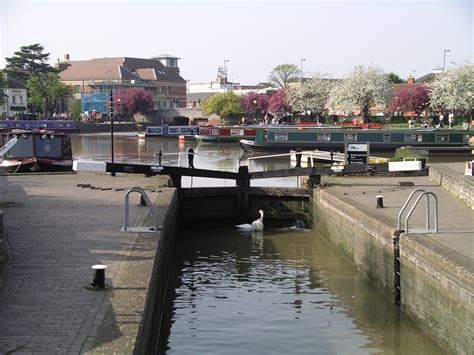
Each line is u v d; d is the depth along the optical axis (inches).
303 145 2369.6
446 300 488.1
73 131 4291.3
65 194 921.5
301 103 4397.1
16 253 534.9
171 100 6899.6
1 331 352.2
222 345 534.6
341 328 574.9
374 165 1047.6
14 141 847.7
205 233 1026.1
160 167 1048.2
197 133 3400.6
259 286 709.9
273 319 599.2
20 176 1190.3
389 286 642.8
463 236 605.3
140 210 765.3
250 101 5157.5
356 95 3865.7
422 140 2305.6
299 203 1087.0
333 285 710.5
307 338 551.2
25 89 5344.5
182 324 585.6
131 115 5462.6
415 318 566.6
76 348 328.5
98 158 2274.9
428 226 636.7
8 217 716.7
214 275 759.7
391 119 3954.2
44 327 358.3
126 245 566.3
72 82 6565.0
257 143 2396.7
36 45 5738.2
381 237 666.8
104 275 434.9
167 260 706.8
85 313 382.0
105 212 753.0
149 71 6815.9
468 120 3572.8
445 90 3567.9
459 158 2151.8
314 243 942.4
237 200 1099.3
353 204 829.8
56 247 558.6
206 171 1077.1
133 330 353.1
